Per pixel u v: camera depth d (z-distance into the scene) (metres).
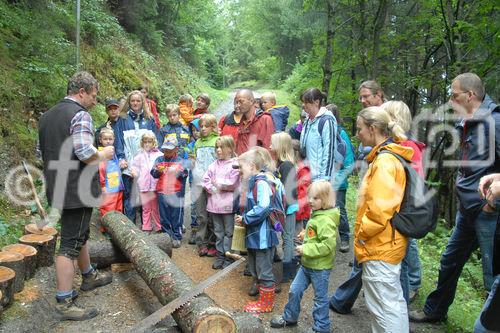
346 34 11.79
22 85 6.20
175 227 5.14
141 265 3.50
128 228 4.11
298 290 3.40
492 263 2.86
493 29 6.89
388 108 3.24
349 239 5.33
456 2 8.66
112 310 3.57
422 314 3.67
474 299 5.02
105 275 4.00
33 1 7.26
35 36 6.80
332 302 3.82
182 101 6.70
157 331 3.00
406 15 10.18
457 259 3.39
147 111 5.54
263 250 3.70
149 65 13.59
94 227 5.30
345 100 11.07
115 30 11.88
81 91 3.31
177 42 19.14
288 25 22.95
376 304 2.75
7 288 3.16
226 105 18.78
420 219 2.63
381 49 10.03
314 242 3.27
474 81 2.95
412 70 10.62
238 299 3.95
